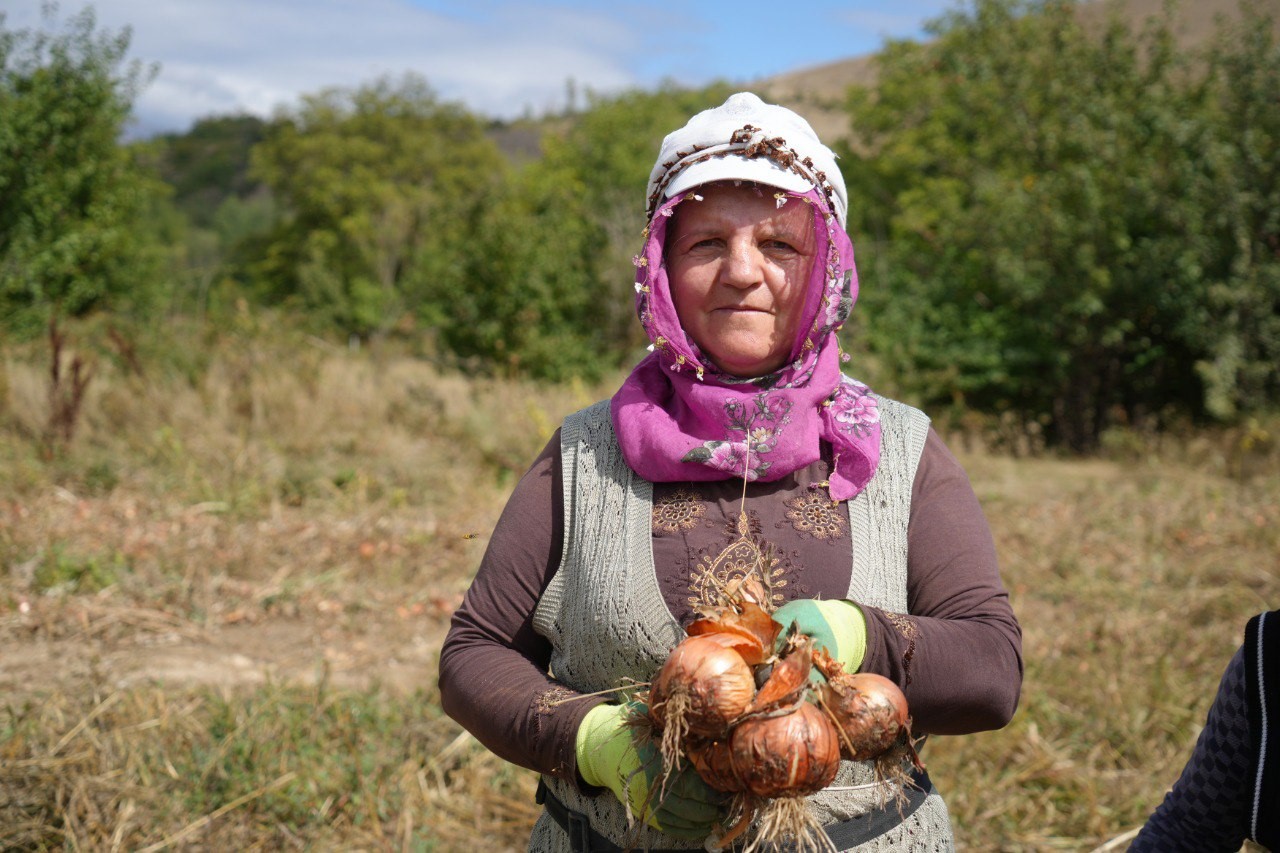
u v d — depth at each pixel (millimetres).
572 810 1485
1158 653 4918
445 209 20266
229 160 107500
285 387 10195
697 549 1405
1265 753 1377
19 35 15836
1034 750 3881
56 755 3553
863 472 1431
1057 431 15016
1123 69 17125
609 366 16297
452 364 15969
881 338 15688
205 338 11680
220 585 5645
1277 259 13703
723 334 1438
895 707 1149
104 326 11828
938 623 1315
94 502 7109
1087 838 3410
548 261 16156
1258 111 14172
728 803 1185
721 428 1414
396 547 6488
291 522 7027
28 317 13930
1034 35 18188
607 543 1443
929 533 1439
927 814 1466
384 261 30906
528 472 1580
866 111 25828
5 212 15312
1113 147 14969
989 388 15867
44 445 8047
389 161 45094
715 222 1427
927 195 21266
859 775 1397
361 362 12562
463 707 1422
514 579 1514
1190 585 6211
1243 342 13414
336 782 3537
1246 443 11820
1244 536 7504
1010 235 14695
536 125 89562
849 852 1384
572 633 1469
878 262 17297
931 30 20469
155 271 21906
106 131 16750
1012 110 17750
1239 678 1425
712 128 1453
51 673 4434
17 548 5848
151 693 4102
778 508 1422
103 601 5266
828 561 1393
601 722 1282
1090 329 14375
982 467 11617
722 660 1116
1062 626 5492
